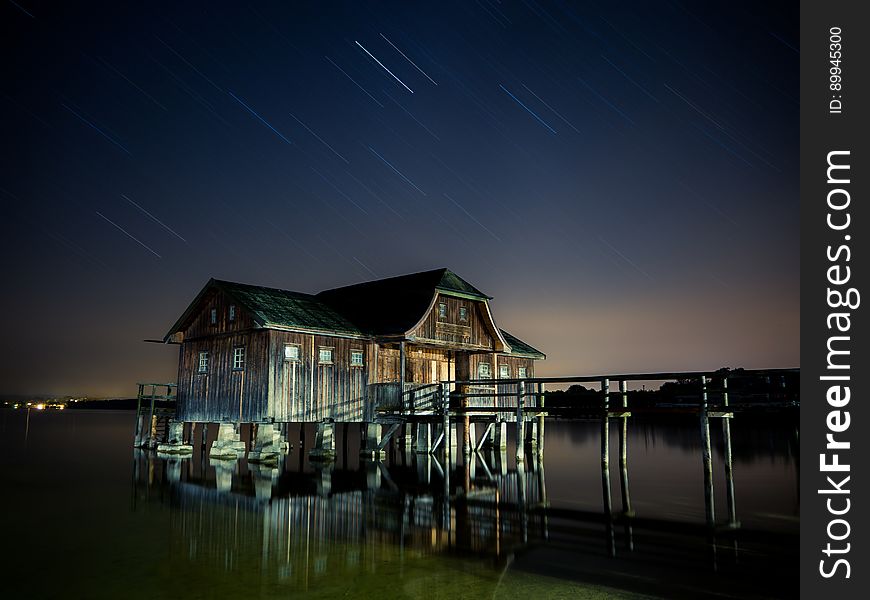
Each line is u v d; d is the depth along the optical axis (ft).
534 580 30.50
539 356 116.16
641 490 60.29
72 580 30.81
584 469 79.46
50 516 47.09
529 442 123.13
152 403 106.73
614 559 34.32
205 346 89.30
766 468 79.36
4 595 28.76
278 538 39.34
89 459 92.17
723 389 59.26
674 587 29.43
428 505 51.75
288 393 79.41
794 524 43.83
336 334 83.87
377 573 31.65
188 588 29.50
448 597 28.07
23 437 156.25
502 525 43.50
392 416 84.23
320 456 86.38
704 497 55.88
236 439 94.73
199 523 44.21
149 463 86.33
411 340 87.40
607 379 67.51
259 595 28.45
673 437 153.07
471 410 78.23
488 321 99.76
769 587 29.35
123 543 38.24
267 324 77.10
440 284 93.04
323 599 27.89
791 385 58.59
